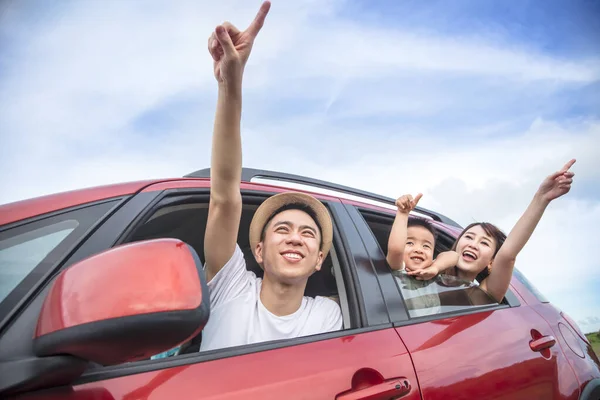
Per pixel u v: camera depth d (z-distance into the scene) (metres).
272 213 1.82
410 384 1.30
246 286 1.78
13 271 0.93
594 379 1.97
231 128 1.41
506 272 2.00
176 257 0.78
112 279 0.73
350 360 1.25
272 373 1.10
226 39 1.24
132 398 0.89
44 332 0.73
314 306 1.79
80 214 1.13
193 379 0.99
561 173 1.97
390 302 1.58
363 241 1.78
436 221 2.69
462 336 1.59
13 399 0.74
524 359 1.69
